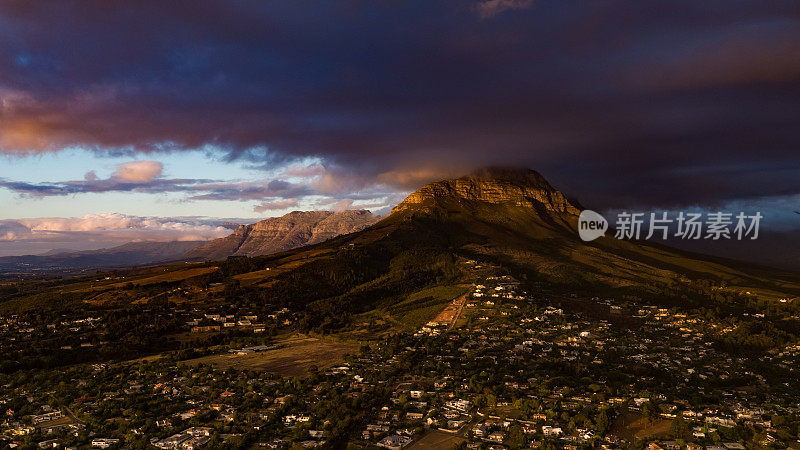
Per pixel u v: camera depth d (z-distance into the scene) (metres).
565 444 170.62
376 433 178.88
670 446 169.62
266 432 180.00
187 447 167.12
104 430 182.00
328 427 182.00
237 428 181.62
